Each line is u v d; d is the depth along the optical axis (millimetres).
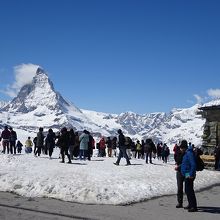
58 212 13203
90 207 14328
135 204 15297
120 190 16766
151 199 16516
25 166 21938
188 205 14375
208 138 35719
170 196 17500
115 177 18984
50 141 27250
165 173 23078
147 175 21156
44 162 23766
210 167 32062
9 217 12289
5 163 22859
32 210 13438
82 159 27797
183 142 15078
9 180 17984
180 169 14922
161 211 13992
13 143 30578
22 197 15984
